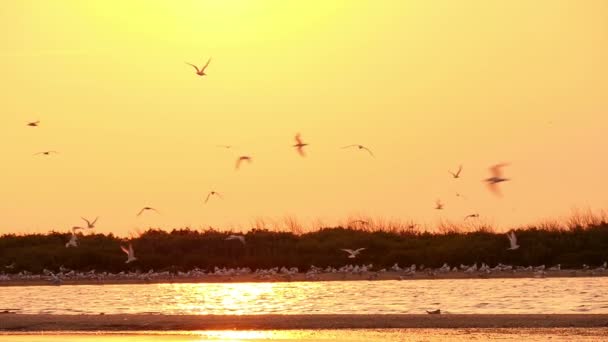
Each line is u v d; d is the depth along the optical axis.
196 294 54.66
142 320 40.41
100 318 41.12
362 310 44.28
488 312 42.25
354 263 70.00
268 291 55.53
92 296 54.78
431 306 45.31
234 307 46.91
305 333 37.16
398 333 36.72
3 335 37.91
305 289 56.25
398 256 69.38
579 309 42.91
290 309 45.22
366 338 35.84
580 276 60.72
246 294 53.88
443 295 50.59
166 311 45.53
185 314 42.88
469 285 56.28
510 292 51.34
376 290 54.44
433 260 68.62
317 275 64.81
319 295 52.19
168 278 65.81
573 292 50.53
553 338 35.19
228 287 59.25
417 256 69.19
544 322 38.06
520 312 42.00
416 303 46.84
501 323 38.09
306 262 70.25
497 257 68.06
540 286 54.38
